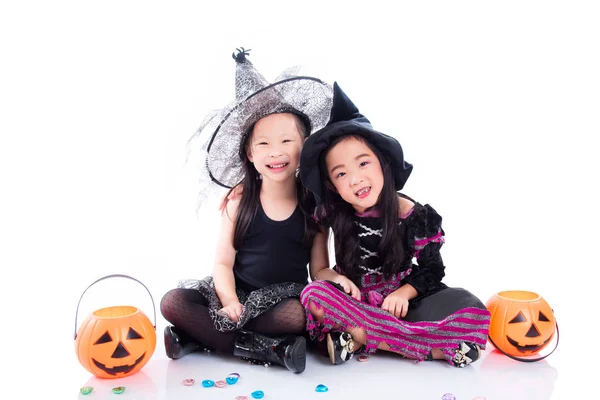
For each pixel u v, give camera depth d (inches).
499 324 68.6
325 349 69.7
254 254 73.3
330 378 64.9
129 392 62.9
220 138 71.6
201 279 74.9
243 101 68.7
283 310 67.0
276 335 67.3
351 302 67.7
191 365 68.6
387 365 67.9
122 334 64.3
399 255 70.8
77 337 65.5
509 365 68.2
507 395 61.8
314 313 67.4
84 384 64.7
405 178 70.8
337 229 72.1
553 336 69.4
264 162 70.3
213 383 63.8
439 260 71.8
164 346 73.2
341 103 68.6
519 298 72.4
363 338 68.2
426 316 68.4
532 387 63.4
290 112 70.6
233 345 68.7
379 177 69.1
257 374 66.2
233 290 72.1
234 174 74.6
